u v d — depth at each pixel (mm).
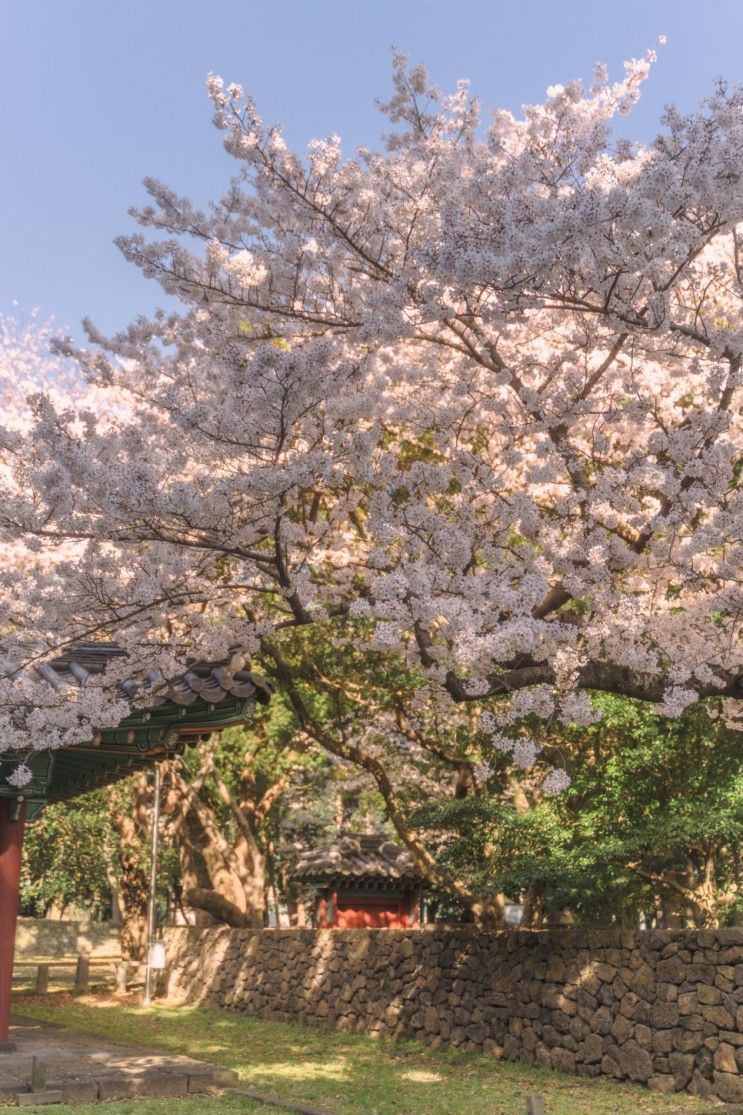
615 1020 11195
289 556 8422
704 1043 10188
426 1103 9875
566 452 7824
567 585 7285
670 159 6430
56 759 11727
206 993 19031
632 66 8281
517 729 12422
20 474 7617
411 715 14672
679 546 7941
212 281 8383
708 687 7543
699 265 9031
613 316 6844
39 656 7730
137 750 9961
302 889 25281
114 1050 10867
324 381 6656
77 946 28906
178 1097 9125
